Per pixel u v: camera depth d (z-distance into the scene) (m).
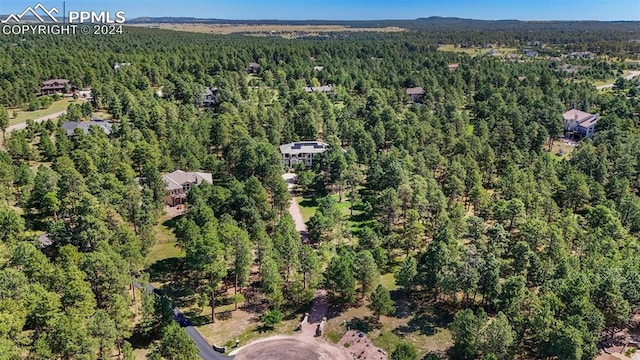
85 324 83.62
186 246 120.38
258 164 170.38
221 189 144.12
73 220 134.88
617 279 96.69
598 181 169.62
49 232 123.06
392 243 129.62
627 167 171.00
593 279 98.56
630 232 139.38
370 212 153.38
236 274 110.38
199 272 114.38
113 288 97.31
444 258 106.56
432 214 145.88
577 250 124.25
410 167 171.62
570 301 92.56
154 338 98.44
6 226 117.81
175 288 117.56
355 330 102.38
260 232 123.19
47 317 86.94
